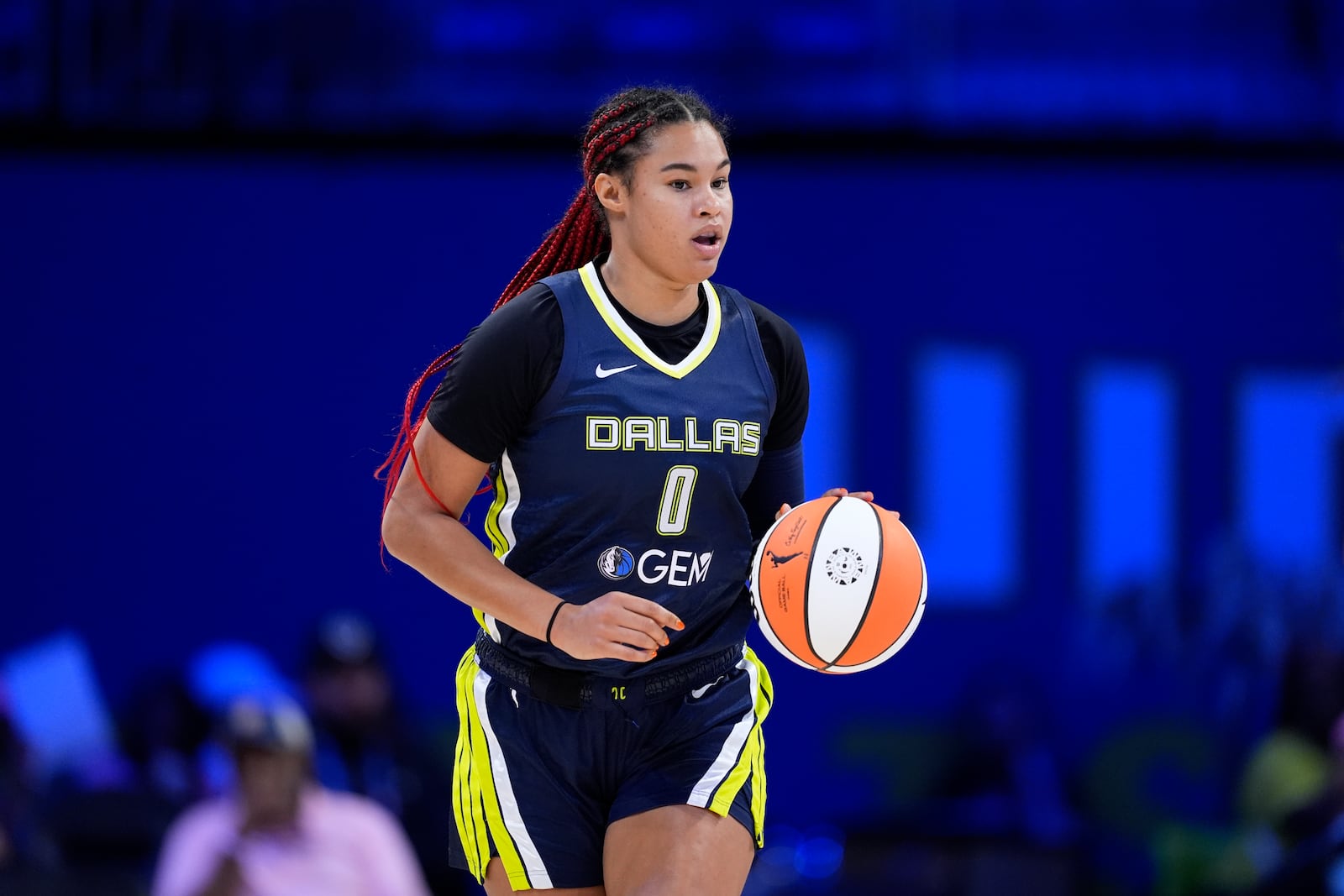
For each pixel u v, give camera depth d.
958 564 26.42
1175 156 26.47
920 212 26.53
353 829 19.03
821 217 26.42
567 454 8.63
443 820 22.25
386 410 25.66
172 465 25.25
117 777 22.06
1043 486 26.62
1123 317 26.75
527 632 8.41
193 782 21.64
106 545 25.05
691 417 8.71
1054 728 26.09
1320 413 26.70
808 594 8.90
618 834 8.84
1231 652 26.34
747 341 9.05
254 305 25.55
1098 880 25.41
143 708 22.89
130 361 25.30
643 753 9.07
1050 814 24.45
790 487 9.75
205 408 25.39
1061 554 26.56
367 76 25.62
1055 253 26.64
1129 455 26.72
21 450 25.06
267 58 25.55
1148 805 25.88
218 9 25.48
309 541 25.38
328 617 25.22
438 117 25.70
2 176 25.16
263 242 25.58
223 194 25.53
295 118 25.59
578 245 9.45
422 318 25.78
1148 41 26.16
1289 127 26.11
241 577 25.20
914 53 26.06
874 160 26.39
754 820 9.11
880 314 26.53
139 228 25.39
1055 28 26.09
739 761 9.05
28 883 19.70
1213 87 26.17
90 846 20.12
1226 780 25.88
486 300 25.86
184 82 25.44
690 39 25.78
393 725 22.83
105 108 25.34
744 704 9.32
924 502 26.53
